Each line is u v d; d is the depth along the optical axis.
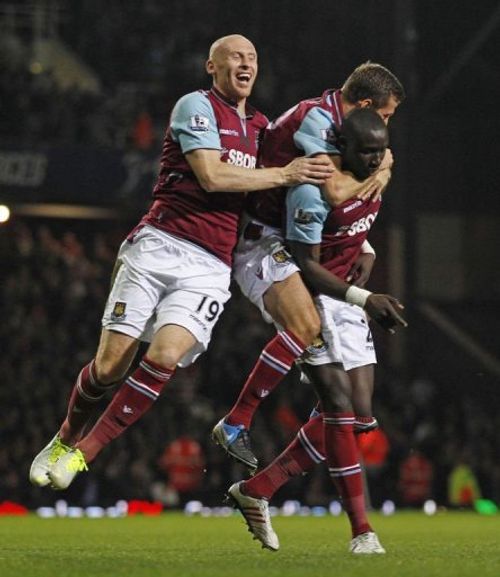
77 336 23.50
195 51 29.64
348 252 7.46
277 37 29.72
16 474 19.89
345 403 7.09
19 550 7.61
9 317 23.38
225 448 7.18
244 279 7.41
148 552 7.38
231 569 5.76
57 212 26.78
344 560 6.44
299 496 21.09
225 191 7.11
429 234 27.89
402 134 27.28
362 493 7.14
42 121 25.39
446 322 27.56
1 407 21.30
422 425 23.41
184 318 7.15
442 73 27.64
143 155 25.03
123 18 29.94
